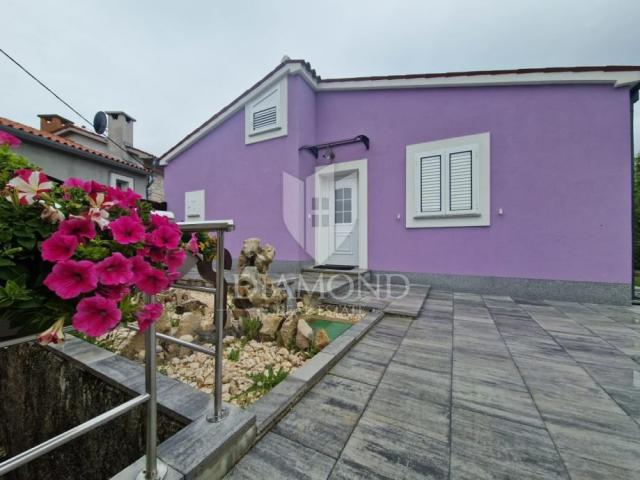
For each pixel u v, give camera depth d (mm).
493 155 4238
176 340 1322
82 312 678
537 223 3998
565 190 3861
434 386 1649
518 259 4102
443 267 4578
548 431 1263
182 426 1237
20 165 822
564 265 3865
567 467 1061
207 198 6531
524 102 4066
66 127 9664
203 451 991
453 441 1199
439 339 2420
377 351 2168
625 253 3609
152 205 1058
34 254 723
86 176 7676
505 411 1411
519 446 1169
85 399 1734
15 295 654
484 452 1136
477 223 4320
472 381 1706
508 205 4148
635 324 2824
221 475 1031
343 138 5430
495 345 2285
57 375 1951
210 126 6352
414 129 4797
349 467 1063
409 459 1100
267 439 1218
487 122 4281
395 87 4906
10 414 2369
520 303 3709
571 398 1527
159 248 872
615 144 3645
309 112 5520
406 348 2225
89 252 731
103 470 1582
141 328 829
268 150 5578
